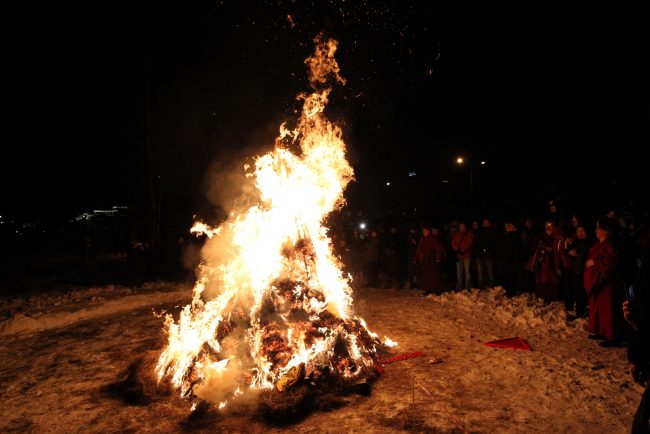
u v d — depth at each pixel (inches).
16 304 434.3
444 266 441.1
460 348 260.7
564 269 330.3
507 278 401.1
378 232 527.5
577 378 207.0
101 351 280.2
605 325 254.1
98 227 1460.4
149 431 173.9
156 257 600.4
